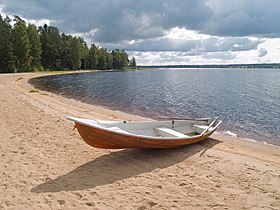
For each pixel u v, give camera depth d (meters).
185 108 20.77
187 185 5.75
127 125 8.24
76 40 94.06
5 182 5.69
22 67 65.69
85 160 7.21
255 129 13.23
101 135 6.74
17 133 9.38
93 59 108.19
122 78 64.94
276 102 24.31
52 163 6.89
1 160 6.89
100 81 51.19
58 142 8.62
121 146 7.17
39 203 4.91
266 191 5.50
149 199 5.12
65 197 5.16
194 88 39.69
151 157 7.51
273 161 7.68
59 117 12.23
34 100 17.64
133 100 24.92
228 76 85.38
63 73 76.94
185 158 7.46
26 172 6.25
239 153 8.41
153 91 34.28
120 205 4.90
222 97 28.30
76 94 27.64
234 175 6.30
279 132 12.60
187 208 4.84
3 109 13.38
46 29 91.12
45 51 82.38
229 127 13.70
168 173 6.42
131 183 5.85
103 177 6.14
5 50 58.69
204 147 8.62
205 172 6.49
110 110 17.92
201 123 10.38
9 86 27.78
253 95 30.36
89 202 4.98
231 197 5.25
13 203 4.88
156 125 9.12
